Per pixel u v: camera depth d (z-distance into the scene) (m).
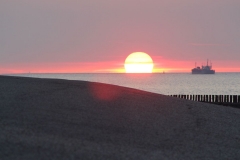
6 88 55.34
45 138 36.25
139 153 36.66
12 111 44.16
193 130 47.41
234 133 48.41
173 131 45.88
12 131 37.03
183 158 37.38
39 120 42.03
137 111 51.41
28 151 32.16
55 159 31.22
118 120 46.47
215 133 47.41
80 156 32.88
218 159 38.50
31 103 48.12
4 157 30.33
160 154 37.41
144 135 42.88
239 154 40.78
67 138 37.50
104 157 33.78
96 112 48.09
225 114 58.06
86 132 40.50
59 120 43.03
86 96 54.75
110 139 39.69
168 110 54.62
